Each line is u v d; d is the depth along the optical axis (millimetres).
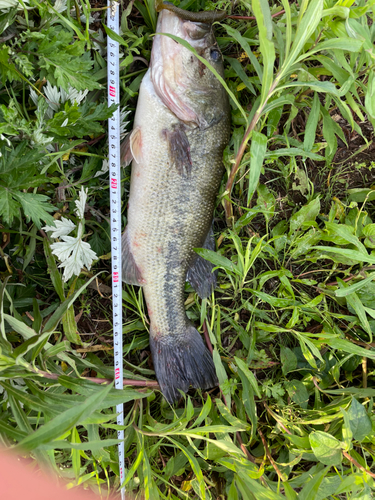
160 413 486
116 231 419
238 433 455
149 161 413
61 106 375
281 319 483
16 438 327
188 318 474
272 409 480
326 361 491
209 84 412
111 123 397
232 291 497
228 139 438
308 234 468
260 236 501
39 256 438
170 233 436
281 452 475
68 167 424
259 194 476
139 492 434
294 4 413
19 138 358
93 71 409
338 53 378
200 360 469
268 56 336
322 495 387
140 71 426
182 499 457
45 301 446
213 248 478
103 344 471
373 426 422
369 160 507
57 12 345
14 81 377
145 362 489
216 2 428
